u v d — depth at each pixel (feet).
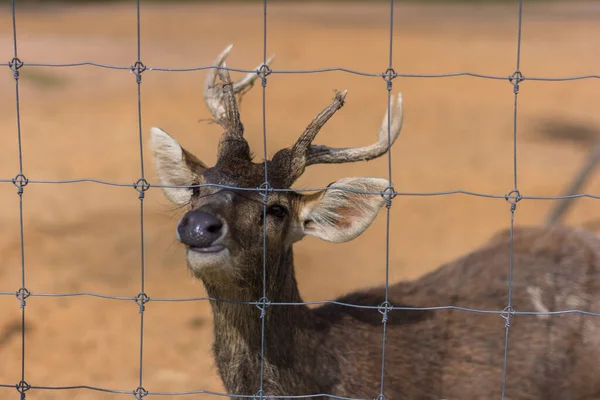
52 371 32.60
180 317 37.70
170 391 31.14
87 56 117.70
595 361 24.02
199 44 137.59
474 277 26.12
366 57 127.75
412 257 44.98
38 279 41.34
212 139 72.84
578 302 24.86
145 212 52.60
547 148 72.43
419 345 23.22
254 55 127.03
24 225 49.34
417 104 93.25
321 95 97.66
